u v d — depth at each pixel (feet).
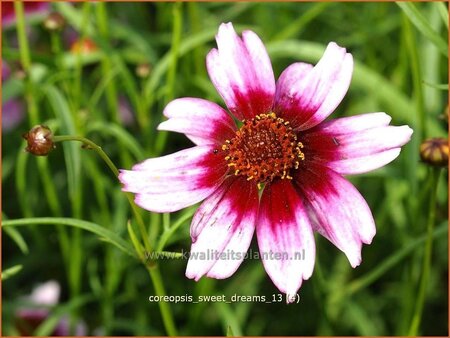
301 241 0.27
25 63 0.43
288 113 0.30
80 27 0.48
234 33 0.30
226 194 0.29
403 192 0.47
